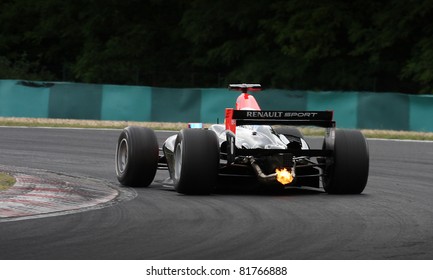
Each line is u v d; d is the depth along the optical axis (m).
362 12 56.97
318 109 44.31
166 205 14.93
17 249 10.73
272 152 15.91
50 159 24.55
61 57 74.19
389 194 17.27
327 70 58.19
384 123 43.09
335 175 16.52
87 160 24.61
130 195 16.42
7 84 45.91
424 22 54.16
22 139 31.42
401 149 31.30
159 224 12.80
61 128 38.56
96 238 11.56
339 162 16.44
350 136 16.66
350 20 55.62
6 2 76.06
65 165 22.98
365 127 43.41
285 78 58.91
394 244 11.29
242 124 15.94
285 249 10.90
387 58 57.12
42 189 16.20
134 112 46.12
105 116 46.09
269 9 60.69
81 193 16.11
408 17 52.50
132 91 46.09
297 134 19.33
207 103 45.75
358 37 54.75
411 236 11.91
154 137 17.73
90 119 46.06
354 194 16.98
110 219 13.23
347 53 56.28
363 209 14.66
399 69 56.50
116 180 19.64
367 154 16.56
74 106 46.00
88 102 46.06
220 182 17.45
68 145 29.58
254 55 61.41
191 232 12.12
